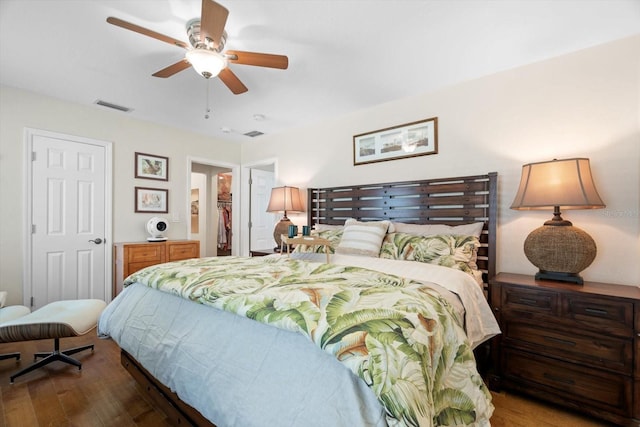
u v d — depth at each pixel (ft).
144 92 9.27
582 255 5.93
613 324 5.15
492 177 7.68
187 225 13.29
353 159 10.85
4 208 8.98
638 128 6.22
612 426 5.19
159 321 4.99
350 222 9.31
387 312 3.35
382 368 2.63
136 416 5.29
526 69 7.51
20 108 9.21
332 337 2.96
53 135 9.81
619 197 6.36
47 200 9.74
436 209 8.83
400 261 7.15
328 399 2.75
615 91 6.45
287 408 2.92
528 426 5.21
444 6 5.46
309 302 3.64
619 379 5.07
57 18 5.79
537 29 6.10
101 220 10.86
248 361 3.52
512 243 7.63
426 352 2.99
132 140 11.66
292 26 6.01
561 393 5.58
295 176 12.82
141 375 5.69
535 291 5.90
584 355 5.39
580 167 6.06
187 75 8.17
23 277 9.26
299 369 3.11
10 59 7.36
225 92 9.22
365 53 7.00
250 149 14.98
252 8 5.48
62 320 6.23
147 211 12.05
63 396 5.86
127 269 10.57
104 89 9.09
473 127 8.29
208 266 6.09
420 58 7.22
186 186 13.29
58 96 9.65
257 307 3.73
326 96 9.46
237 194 15.38
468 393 3.34
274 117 11.48
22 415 5.28
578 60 6.86
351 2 5.36
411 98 9.46
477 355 7.34
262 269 5.72
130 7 5.50
